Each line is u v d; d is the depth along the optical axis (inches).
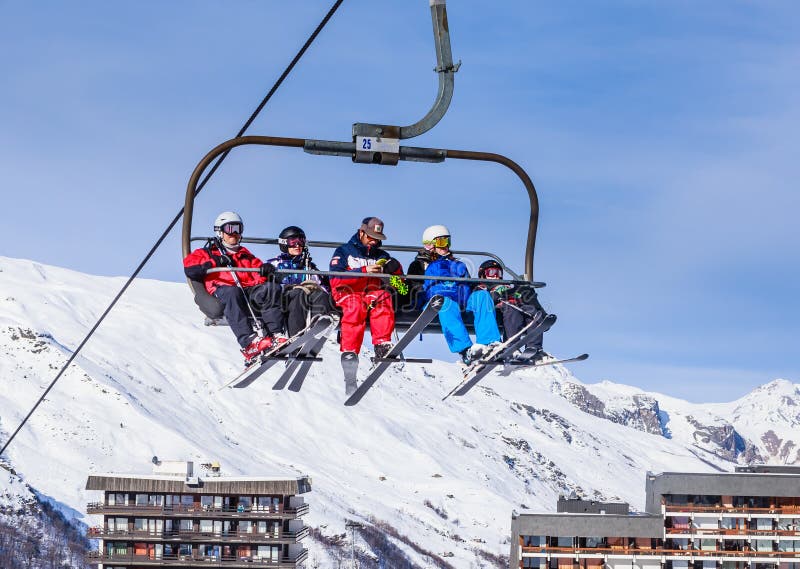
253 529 4200.3
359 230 590.9
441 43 478.9
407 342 568.1
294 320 544.1
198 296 562.9
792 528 3614.7
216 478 4254.4
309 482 4421.8
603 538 3550.7
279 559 4175.7
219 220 575.5
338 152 487.2
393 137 488.4
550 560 3511.3
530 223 556.1
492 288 592.4
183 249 538.9
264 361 549.6
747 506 3627.0
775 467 4151.1
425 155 497.0
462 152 509.7
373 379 579.2
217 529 4210.1
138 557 4205.2
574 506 3762.3
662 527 3550.7
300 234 589.6
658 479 3654.0
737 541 3602.4
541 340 587.2
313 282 547.2
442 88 483.5
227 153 513.7
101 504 4242.1
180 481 4229.8
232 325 555.5
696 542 3582.7
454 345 595.2
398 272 585.3
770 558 3592.5
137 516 4227.4
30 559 7564.0
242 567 4163.4
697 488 3624.5
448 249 609.0
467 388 612.1
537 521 3516.2
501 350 574.6
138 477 4256.9
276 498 4232.3
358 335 569.3
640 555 3511.3
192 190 503.5
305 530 4360.2
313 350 565.6
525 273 562.6
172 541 4205.2
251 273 567.8
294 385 601.0
